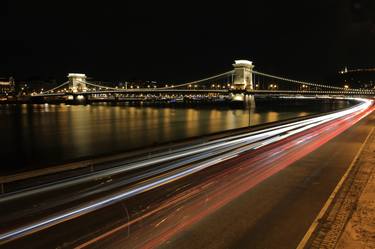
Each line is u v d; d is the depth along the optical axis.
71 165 16.03
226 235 8.46
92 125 79.94
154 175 15.08
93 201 11.38
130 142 52.00
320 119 48.72
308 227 8.86
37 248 8.02
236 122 81.69
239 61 134.50
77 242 8.25
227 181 13.50
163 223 9.27
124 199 11.48
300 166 16.09
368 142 23.80
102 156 17.75
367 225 8.91
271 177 14.02
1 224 9.49
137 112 127.06
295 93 120.81
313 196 11.35
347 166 15.89
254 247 7.86
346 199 10.95
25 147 49.09
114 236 8.53
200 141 26.28
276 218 9.47
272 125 38.38
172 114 114.44
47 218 9.88
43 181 14.47
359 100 117.50
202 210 10.19
